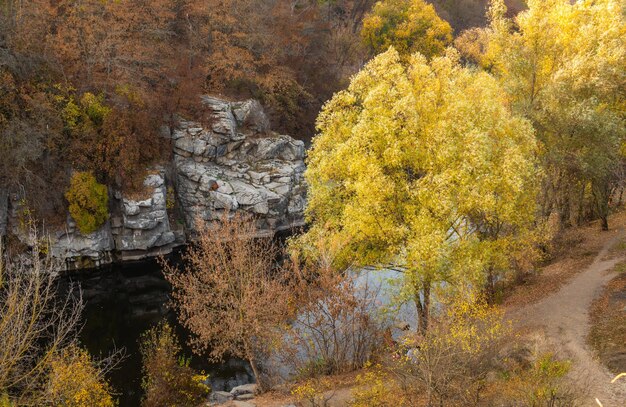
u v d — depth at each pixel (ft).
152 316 99.91
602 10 93.56
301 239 76.43
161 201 126.00
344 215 66.95
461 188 60.80
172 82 145.79
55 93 122.31
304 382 65.41
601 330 61.05
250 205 136.15
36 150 111.65
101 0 134.82
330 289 65.72
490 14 102.12
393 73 67.72
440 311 62.54
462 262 62.03
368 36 215.51
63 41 122.83
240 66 162.50
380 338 73.77
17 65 114.42
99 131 125.39
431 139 63.87
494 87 72.13
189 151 139.95
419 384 50.78
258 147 150.61
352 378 65.00
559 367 51.90
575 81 87.25
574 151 86.69
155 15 147.23
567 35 93.91
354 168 64.28
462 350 46.93
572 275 81.76
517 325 68.18
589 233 102.68
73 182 116.26
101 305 104.06
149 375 67.56
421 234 60.54
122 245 123.03
